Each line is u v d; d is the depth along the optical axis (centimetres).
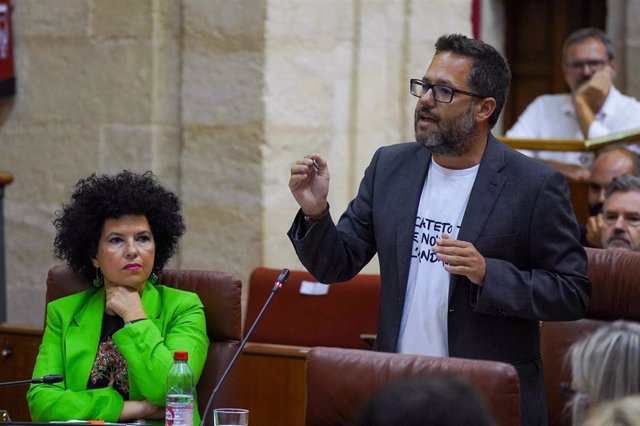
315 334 965
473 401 329
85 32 1198
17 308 1244
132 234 708
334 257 671
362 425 331
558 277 636
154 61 1167
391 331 661
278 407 866
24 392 928
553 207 642
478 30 1248
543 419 662
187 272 750
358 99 1184
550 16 1366
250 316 992
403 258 660
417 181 672
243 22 1127
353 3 1179
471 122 645
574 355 443
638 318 724
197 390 727
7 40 1223
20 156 1239
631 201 886
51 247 1223
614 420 362
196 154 1155
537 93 1377
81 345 709
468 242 627
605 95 1161
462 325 645
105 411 684
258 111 1125
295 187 661
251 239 1136
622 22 1305
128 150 1184
